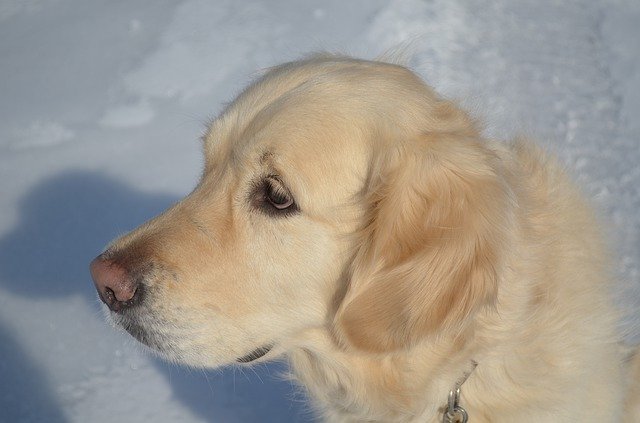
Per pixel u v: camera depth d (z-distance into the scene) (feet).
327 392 3.80
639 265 4.62
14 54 5.66
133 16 5.92
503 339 3.53
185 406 4.29
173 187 4.90
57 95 5.30
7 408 4.24
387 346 3.48
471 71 5.40
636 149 5.16
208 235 3.58
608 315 3.69
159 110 5.21
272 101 3.59
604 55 5.91
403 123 3.52
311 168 3.49
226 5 5.93
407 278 3.45
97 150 5.04
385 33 5.58
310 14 5.81
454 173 3.47
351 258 3.53
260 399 4.33
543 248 3.59
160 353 3.61
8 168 4.97
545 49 5.82
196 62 5.46
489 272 3.43
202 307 3.57
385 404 3.65
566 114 5.26
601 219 3.79
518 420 3.60
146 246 3.58
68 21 5.95
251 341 3.61
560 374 3.59
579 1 6.43
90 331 4.48
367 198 3.51
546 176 3.69
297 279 3.55
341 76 3.57
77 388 4.31
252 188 3.54
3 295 4.56
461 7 5.98
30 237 4.74
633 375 3.88
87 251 4.70
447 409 3.60
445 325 3.44
